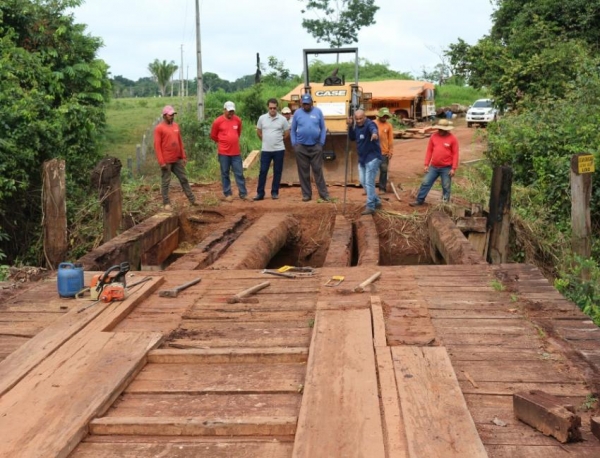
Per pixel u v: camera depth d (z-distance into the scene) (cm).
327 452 347
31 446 359
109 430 388
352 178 1466
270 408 416
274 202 1271
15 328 565
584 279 882
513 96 2094
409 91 3609
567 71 2011
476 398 420
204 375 469
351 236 1048
